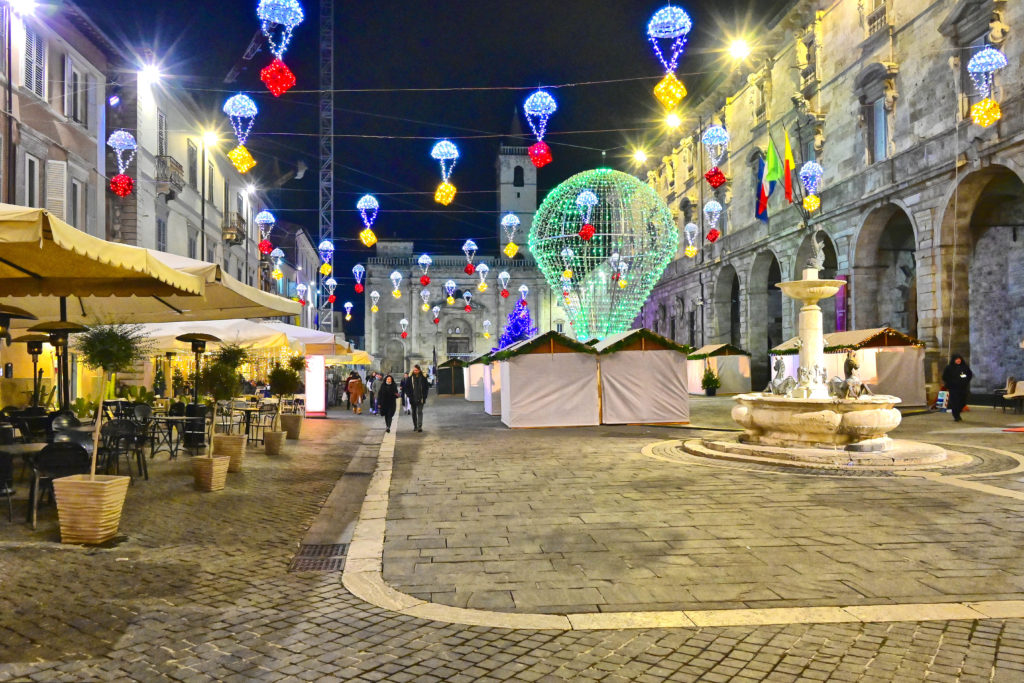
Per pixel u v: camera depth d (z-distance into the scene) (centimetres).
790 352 2511
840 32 2786
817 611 470
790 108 3184
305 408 2578
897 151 2431
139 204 2389
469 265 3206
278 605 495
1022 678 370
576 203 2202
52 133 1948
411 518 772
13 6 1731
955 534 662
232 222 3616
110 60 2334
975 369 2564
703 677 376
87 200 2150
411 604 495
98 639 431
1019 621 450
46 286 935
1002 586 516
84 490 646
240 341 1595
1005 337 2420
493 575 561
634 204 2225
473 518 768
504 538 677
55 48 1986
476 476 1066
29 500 749
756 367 3619
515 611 480
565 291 2328
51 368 1912
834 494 862
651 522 729
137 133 2383
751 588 520
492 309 7356
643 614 470
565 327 7331
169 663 397
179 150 2867
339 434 1875
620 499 854
